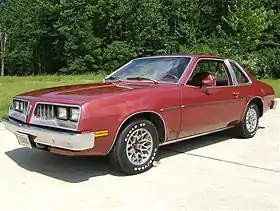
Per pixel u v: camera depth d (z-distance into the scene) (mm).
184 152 6137
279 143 6777
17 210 3949
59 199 4219
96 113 4555
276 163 5523
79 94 4906
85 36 40719
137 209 3941
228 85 6617
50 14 43094
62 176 4973
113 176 4961
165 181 4758
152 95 5160
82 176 4965
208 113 5996
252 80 7238
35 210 3941
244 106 6871
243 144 6688
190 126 5707
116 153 4859
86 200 4184
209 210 3918
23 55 47094
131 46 40719
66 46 41469
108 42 41938
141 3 40156
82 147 4453
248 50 35625
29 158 5816
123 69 6418
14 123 5207
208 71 6238
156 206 4012
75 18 40812
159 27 40156
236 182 4719
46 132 4625
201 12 40906
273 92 7824
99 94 4844
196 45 38219
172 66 5934
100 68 41219
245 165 5422
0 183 4730
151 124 5156
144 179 4840
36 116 4922
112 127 4695
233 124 6750
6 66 52594
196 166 5371
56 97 4840
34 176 4977
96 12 41094
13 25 48469
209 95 5988
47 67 46125
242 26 35531
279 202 4121
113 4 40906
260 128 8203
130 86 5484
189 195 4309
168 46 39625
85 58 40875
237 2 37031
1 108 10727
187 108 5590
